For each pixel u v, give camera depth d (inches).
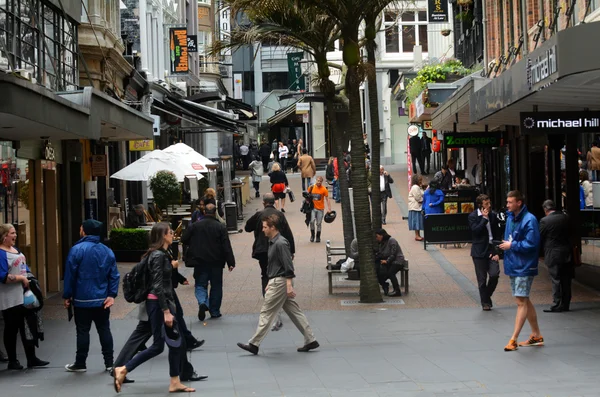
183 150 1787.6
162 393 645.3
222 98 2642.7
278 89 5378.9
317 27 1225.4
